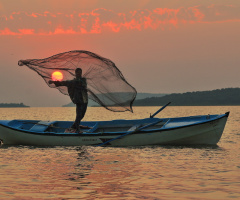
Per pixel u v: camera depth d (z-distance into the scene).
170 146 26.58
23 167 19.42
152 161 20.94
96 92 25.47
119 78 24.66
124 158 22.02
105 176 17.08
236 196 13.62
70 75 25.58
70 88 25.91
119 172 18.00
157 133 26.42
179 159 21.48
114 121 29.31
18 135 27.52
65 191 14.42
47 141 27.02
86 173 17.78
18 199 13.32
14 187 15.05
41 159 21.86
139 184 15.52
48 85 25.73
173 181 16.03
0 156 23.03
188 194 13.95
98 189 14.70
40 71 25.28
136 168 18.95
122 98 24.95
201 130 26.38
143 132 26.38
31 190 14.57
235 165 19.52
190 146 26.59
